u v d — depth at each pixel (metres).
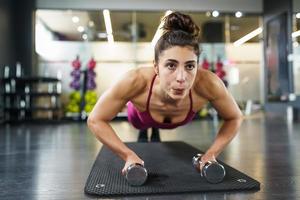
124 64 7.81
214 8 7.71
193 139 3.03
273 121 5.34
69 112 6.75
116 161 1.70
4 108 5.74
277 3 7.07
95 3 7.39
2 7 5.92
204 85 1.25
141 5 7.49
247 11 7.80
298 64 6.43
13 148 2.44
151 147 2.23
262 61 7.89
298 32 6.51
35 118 5.99
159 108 1.33
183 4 7.61
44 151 2.26
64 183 1.29
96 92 7.60
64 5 7.32
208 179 1.21
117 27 7.83
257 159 1.82
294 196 1.07
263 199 1.04
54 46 7.62
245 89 7.88
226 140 1.34
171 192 1.11
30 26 7.03
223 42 7.98
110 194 1.09
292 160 1.79
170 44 1.07
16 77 5.73
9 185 1.26
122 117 6.51
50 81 5.96
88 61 7.34
